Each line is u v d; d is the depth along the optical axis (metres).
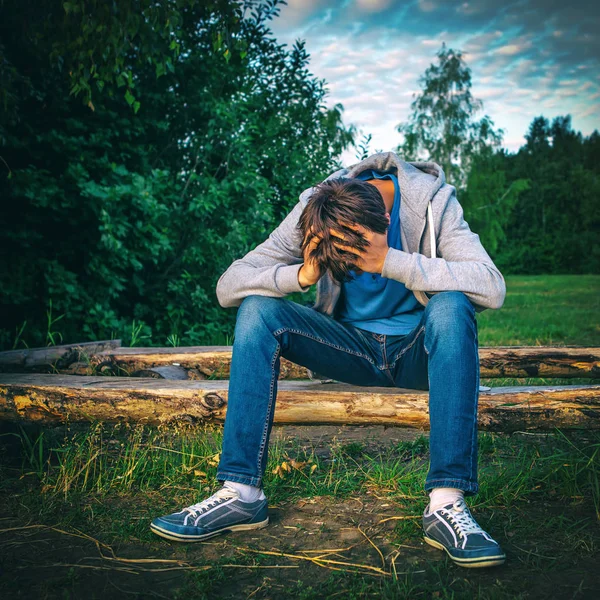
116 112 6.04
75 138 5.44
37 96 5.18
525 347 2.91
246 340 1.97
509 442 2.85
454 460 1.74
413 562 1.69
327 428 3.27
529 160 59.97
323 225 1.86
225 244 6.15
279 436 3.06
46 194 5.12
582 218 55.56
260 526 1.94
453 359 1.78
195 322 6.39
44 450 2.66
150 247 5.70
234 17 3.60
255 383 1.94
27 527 1.94
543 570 1.62
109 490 2.25
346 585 1.57
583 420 2.15
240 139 6.40
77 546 1.81
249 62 7.09
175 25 3.51
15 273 5.19
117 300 6.16
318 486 2.29
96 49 3.65
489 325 9.48
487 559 1.60
